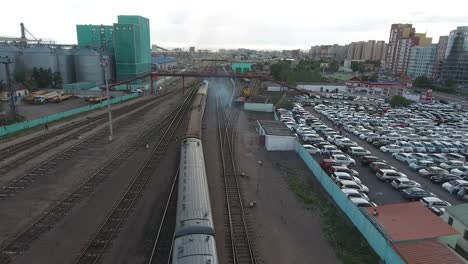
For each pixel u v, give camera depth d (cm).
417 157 3978
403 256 1784
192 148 2886
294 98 8444
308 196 2855
